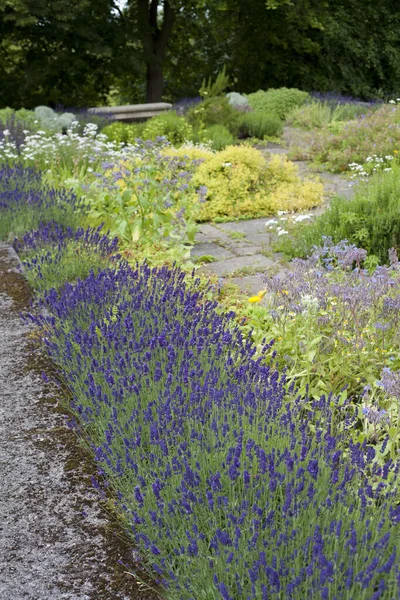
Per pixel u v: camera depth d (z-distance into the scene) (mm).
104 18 26719
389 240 7016
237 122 17703
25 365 4590
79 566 2715
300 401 3680
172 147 11617
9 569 2699
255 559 2395
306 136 15391
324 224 7551
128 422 3354
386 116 15328
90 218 8336
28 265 6270
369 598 2143
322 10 28047
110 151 10031
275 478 2732
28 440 3672
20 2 22188
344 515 2570
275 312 4660
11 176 9430
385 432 3602
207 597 2375
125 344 4230
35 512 3061
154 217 7762
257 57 29719
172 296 5227
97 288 5238
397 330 4379
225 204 9562
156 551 2564
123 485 3066
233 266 7113
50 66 25797
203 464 2941
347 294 4602
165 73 32000
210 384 3688
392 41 30312
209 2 26734
